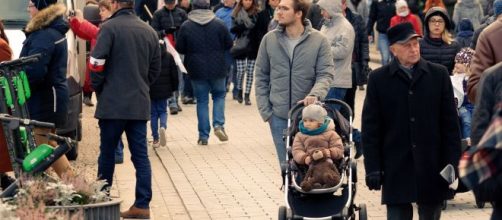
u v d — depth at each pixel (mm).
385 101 9180
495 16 12047
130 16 11102
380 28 24172
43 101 11398
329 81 10922
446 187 9211
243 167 14359
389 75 9180
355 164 9664
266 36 11109
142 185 11156
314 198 9469
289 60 10977
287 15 10867
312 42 10945
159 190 13016
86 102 20062
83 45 17594
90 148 15625
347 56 14023
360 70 15242
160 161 15000
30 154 8492
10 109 10125
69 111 13992
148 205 11188
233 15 20281
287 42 10992
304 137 9656
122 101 10938
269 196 12492
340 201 9438
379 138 9234
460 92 12352
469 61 12375
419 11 23641
